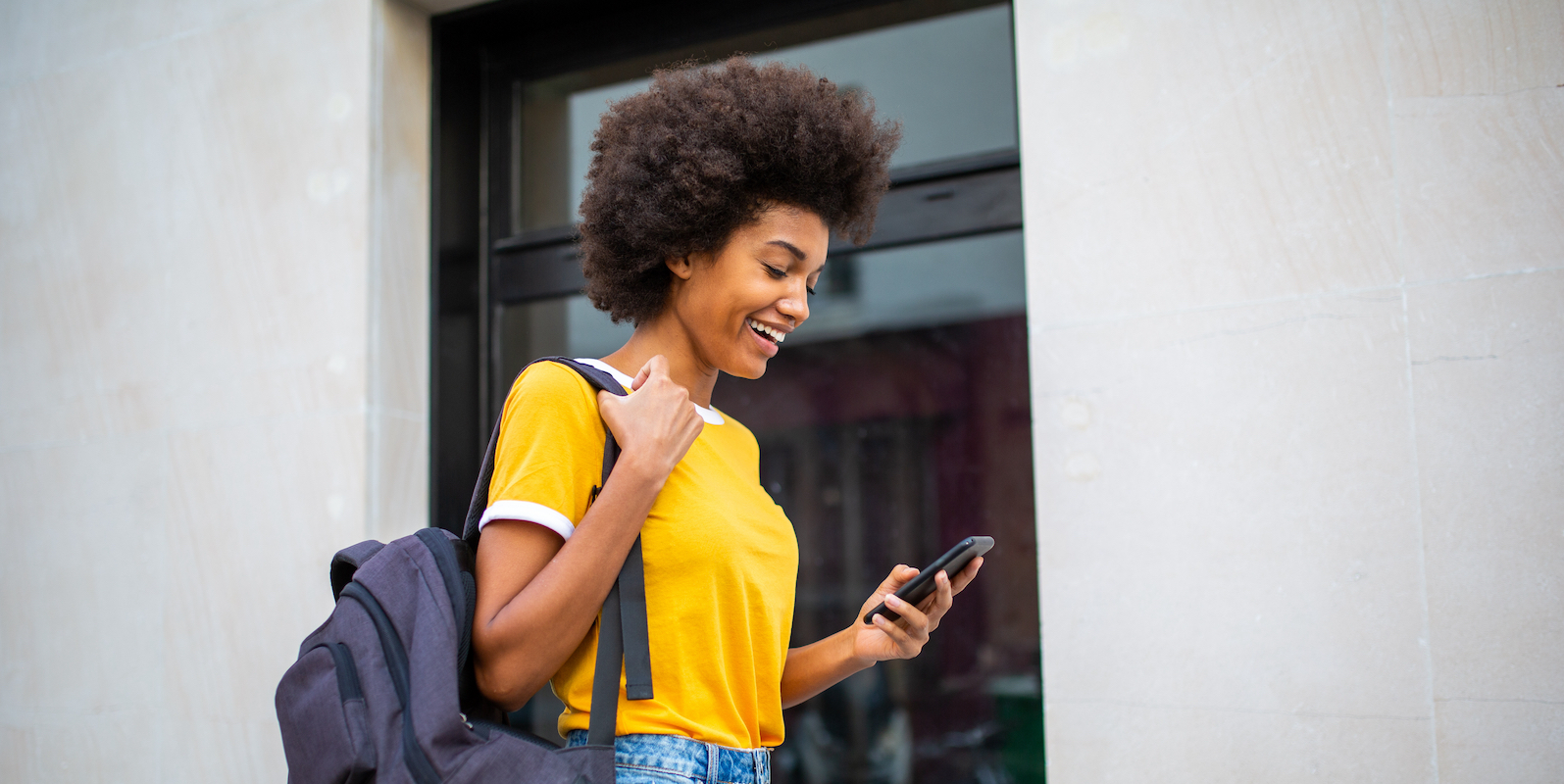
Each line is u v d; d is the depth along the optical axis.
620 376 1.20
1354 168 1.70
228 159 2.57
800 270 1.23
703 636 1.12
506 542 1.05
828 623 2.42
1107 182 1.85
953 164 2.28
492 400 2.64
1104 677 1.76
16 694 2.62
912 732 2.37
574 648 1.04
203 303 2.55
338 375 2.39
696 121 1.21
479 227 2.69
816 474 2.46
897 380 2.38
